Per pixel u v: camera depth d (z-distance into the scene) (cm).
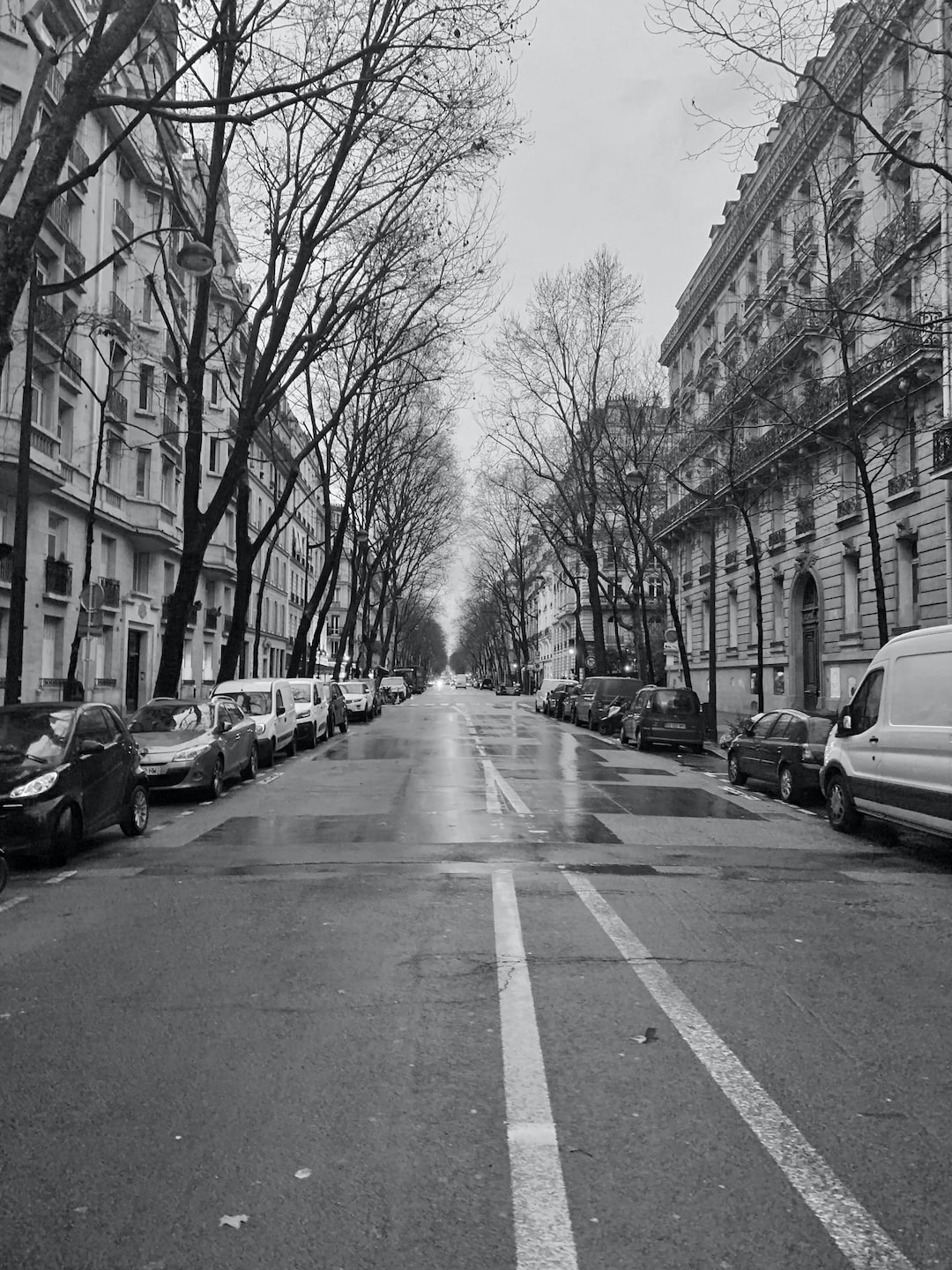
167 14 1290
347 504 3606
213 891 816
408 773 1830
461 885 834
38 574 2470
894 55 2066
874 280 1931
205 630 4159
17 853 906
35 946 645
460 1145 359
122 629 3103
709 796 1559
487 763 2075
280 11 1319
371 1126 375
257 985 554
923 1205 320
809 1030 486
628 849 1033
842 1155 353
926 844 1125
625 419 3438
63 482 2402
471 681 19238
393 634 9075
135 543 3253
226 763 1555
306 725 2430
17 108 2203
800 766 1452
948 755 956
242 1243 297
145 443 3203
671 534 4675
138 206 3083
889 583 2462
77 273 2564
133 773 1129
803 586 3116
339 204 1772
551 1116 384
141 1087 412
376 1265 286
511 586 9369
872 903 790
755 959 616
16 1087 414
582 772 1909
